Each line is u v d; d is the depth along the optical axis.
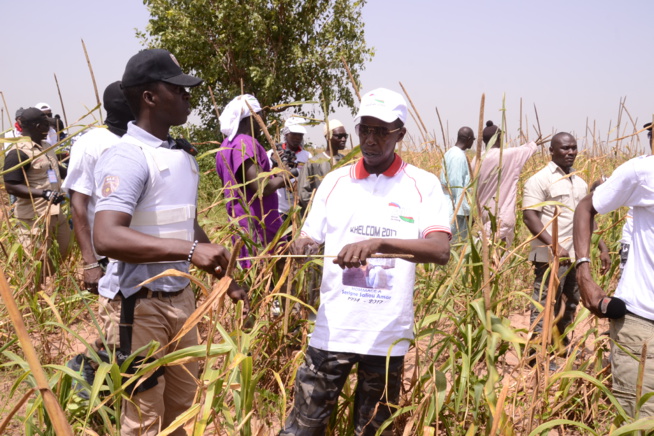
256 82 14.32
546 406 3.26
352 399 3.01
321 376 2.63
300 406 2.68
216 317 2.04
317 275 3.95
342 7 14.50
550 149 4.75
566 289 4.62
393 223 2.57
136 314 2.56
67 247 5.61
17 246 4.72
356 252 2.30
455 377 2.99
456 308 4.05
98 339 3.37
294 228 3.61
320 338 2.63
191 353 2.21
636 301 2.72
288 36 14.62
